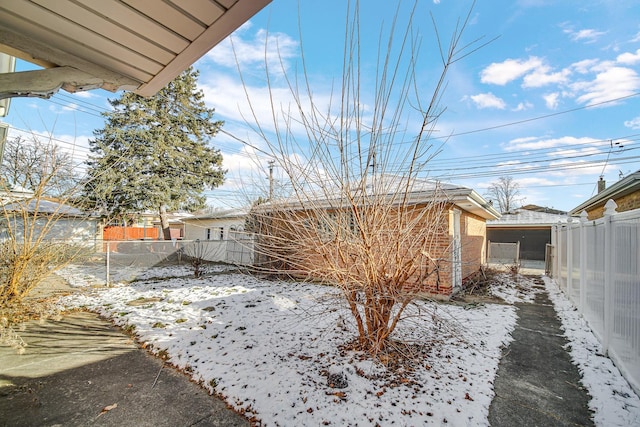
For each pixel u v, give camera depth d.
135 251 11.43
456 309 5.62
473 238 9.89
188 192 16.77
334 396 2.68
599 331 4.17
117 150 14.55
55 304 6.02
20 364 3.51
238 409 2.61
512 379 3.12
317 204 3.17
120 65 2.41
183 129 16.88
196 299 6.34
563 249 7.70
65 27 1.97
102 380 3.15
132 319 5.01
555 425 2.41
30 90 2.10
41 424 2.47
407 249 3.12
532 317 5.36
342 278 3.10
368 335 3.39
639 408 2.61
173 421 2.49
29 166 6.71
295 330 4.32
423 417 2.42
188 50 2.24
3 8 1.77
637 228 2.91
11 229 5.27
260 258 7.82
